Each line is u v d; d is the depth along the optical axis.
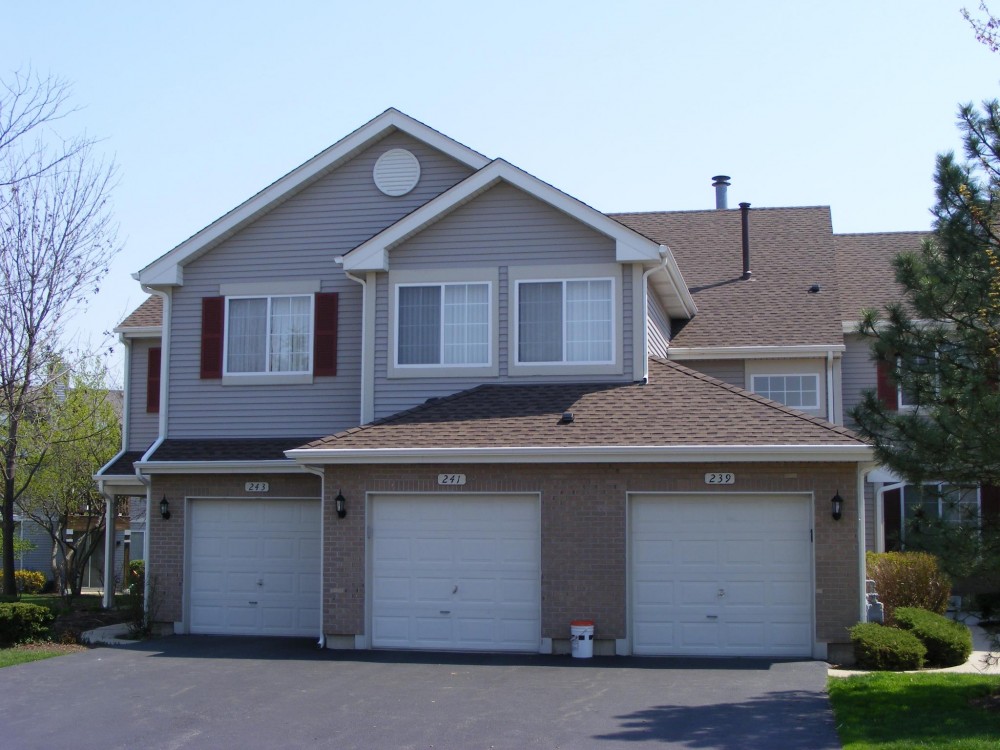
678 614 16.75
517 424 17.64
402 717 12.59
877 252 27.80
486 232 19.69
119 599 24.44
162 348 21.67
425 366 19.61
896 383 13.07
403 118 21.05
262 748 11.35
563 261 19.36
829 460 16.14
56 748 11.59
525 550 17.33
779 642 16.48
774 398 23.03
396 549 17.77
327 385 20.92
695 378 18.84
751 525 16.73
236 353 21.36
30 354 25.30
